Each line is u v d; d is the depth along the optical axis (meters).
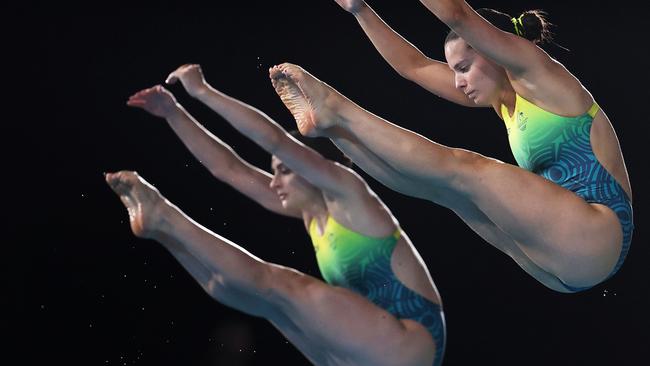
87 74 27.97
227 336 25.28
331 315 16.11
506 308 26.38
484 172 15.52
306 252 26.95
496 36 15.38
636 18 29.67
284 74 15.58
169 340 25.19
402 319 16.66
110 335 25.08
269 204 18.48
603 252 15.77
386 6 30.16
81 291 25.42
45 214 26.14
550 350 25.84
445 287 26.73
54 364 24.59
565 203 15.55
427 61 18.66
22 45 27.84
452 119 28.75
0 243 25.58
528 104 16.03
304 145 16.22
